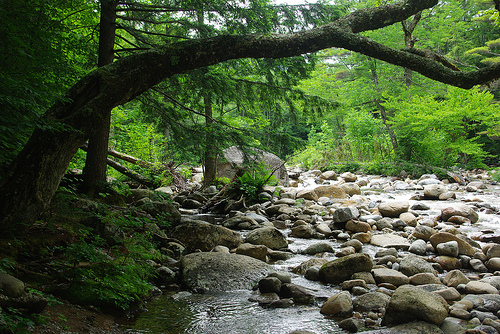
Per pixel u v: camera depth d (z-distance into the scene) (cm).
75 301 323
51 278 340
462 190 1432
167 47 466
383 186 1577
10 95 350
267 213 986
